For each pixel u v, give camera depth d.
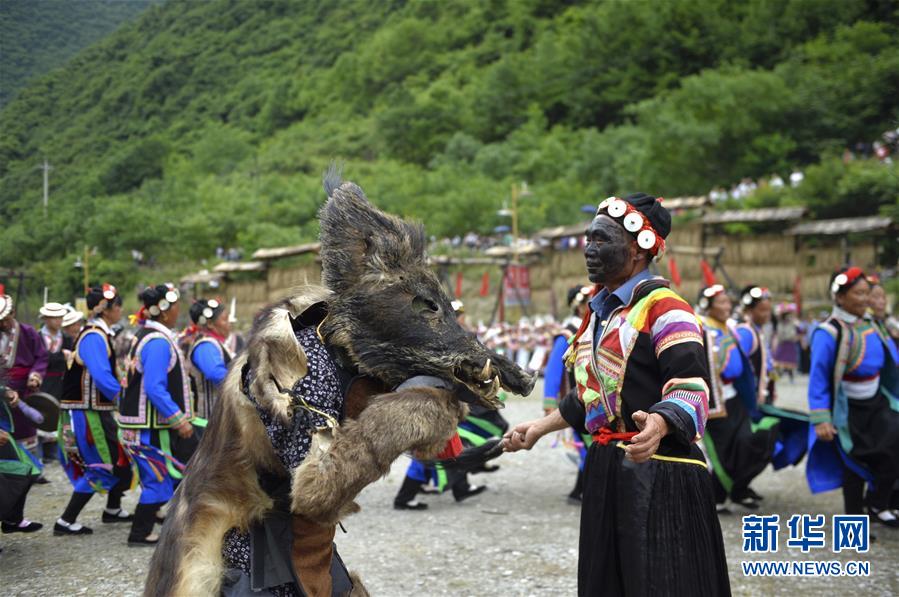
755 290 8.42
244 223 49.19
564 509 7.64
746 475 7.25
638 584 3.05
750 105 46.88
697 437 2.94
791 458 7.71
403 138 82.56
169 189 37.66
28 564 5.77
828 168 34.03
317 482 2.42
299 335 2.73
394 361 2.66
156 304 6.48
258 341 2.62
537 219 49.31
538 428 3.50
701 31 71.69
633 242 3.26
